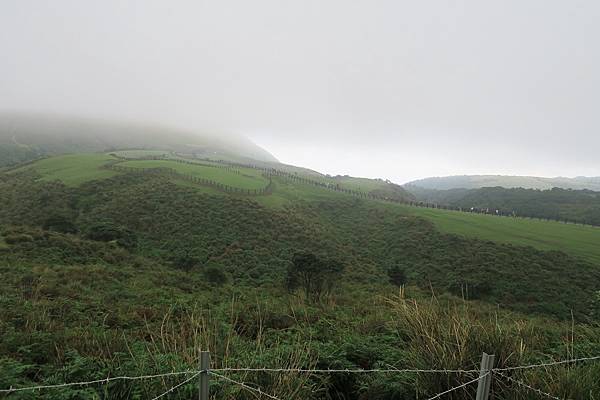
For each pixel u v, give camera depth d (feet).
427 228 191.11
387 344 16.87
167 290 57.31
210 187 219.61
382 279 118.62
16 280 47.91
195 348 13.08
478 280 120.06
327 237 169.89
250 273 109.91
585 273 133.80
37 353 17.11
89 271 64.80
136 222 151.12
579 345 16.44
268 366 12.05
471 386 10.82
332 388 13.60
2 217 149.69
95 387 11.54
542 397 10.46
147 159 318.65
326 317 29.32
